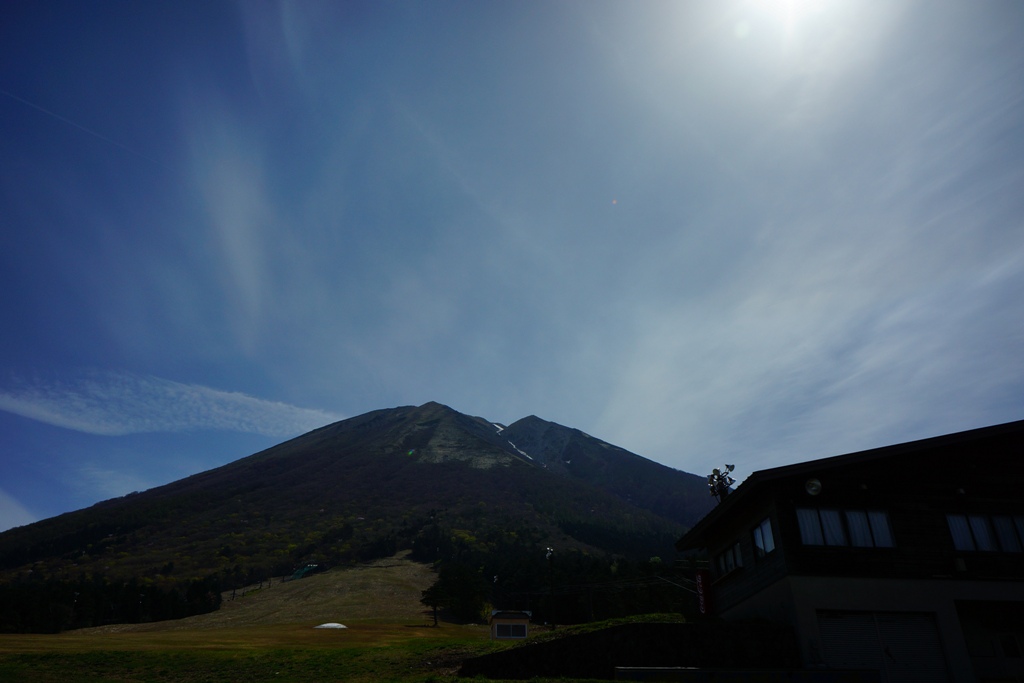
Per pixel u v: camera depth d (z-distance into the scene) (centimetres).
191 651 3903
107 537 18150
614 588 7431
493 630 5416
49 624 7944
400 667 3105
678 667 1995
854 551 2216
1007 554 2305
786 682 1883
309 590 11475
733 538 2625
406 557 14350
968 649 2252
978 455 2450
